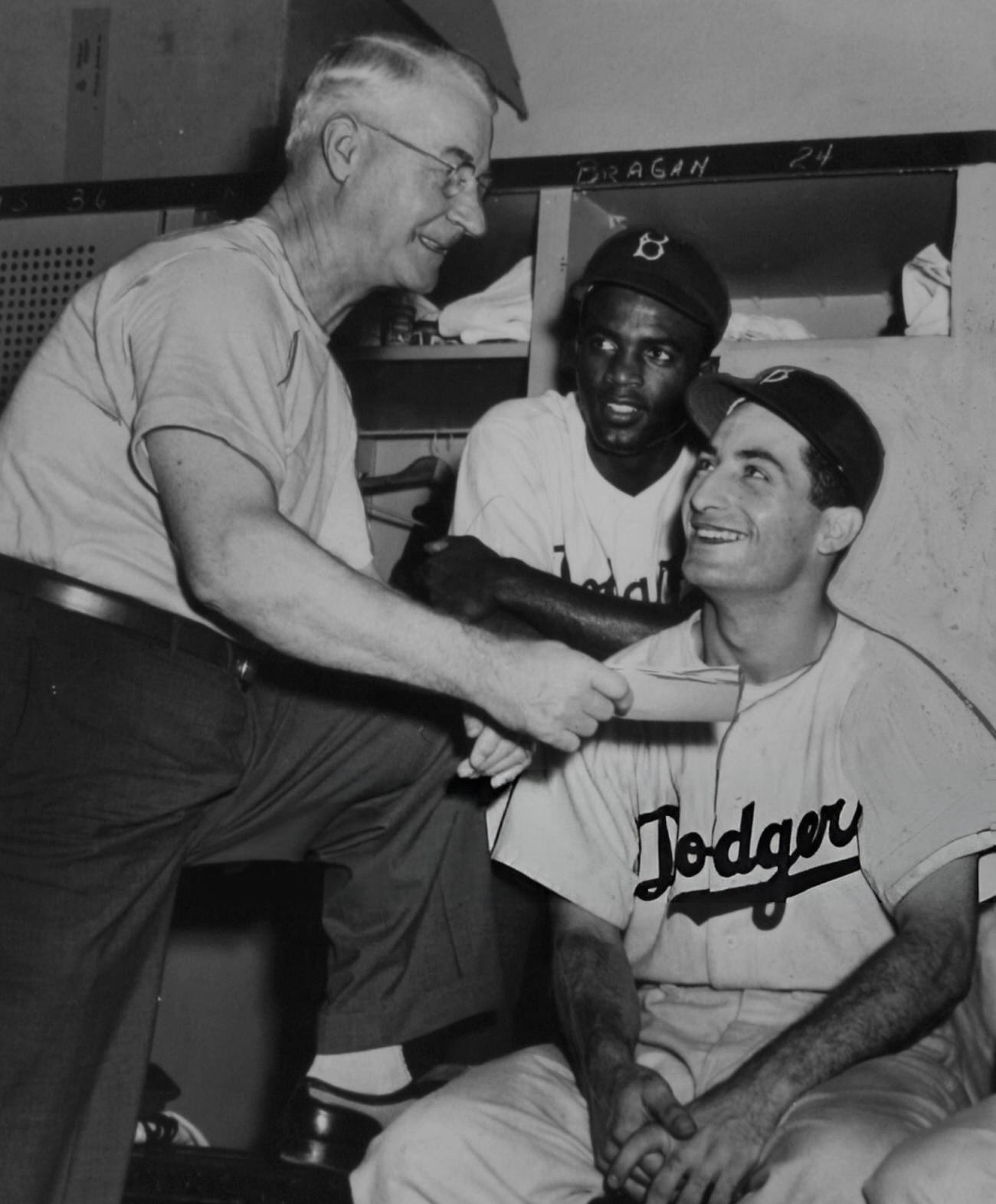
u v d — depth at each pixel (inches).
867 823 71.3
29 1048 59.7
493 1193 67.9
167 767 63.2
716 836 73.5
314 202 69.6
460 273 120.2
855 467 73.0
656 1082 66.2
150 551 63.6
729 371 94.0
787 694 73.9
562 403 96.3
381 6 114.5
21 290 110.0
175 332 62.6
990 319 91.7
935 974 67.4
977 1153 59.1
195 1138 99.0
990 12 118.2
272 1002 100.9
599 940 73.7
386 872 72.9
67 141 112.7
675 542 93.7
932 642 87.7
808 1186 62.6
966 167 95.7
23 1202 59.2
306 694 69.3
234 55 109.3
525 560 91.4
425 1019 72.7
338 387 72.9
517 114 128.0
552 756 74.8
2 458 65.4
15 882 60.3
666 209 107.0
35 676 61.2
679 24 125.0
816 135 121.3
